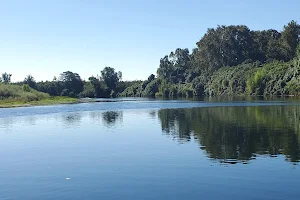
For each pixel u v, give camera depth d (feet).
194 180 63.87
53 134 128.98
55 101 416.05
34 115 221.66
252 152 86.38
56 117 204.85
